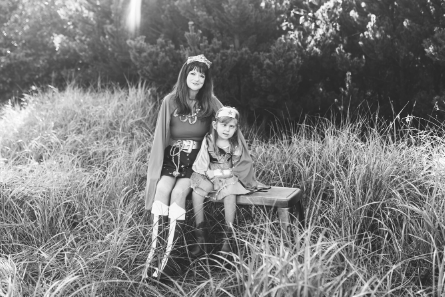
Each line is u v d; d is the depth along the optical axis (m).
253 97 6.34
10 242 4.03
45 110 6.98
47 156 5.46
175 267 3.66
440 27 5.33
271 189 4.04
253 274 2.77
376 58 5.61
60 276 3.39
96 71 8.19
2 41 9.16
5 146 5.95
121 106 6.82
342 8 6.20
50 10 9.09
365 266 3.09
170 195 3.95
